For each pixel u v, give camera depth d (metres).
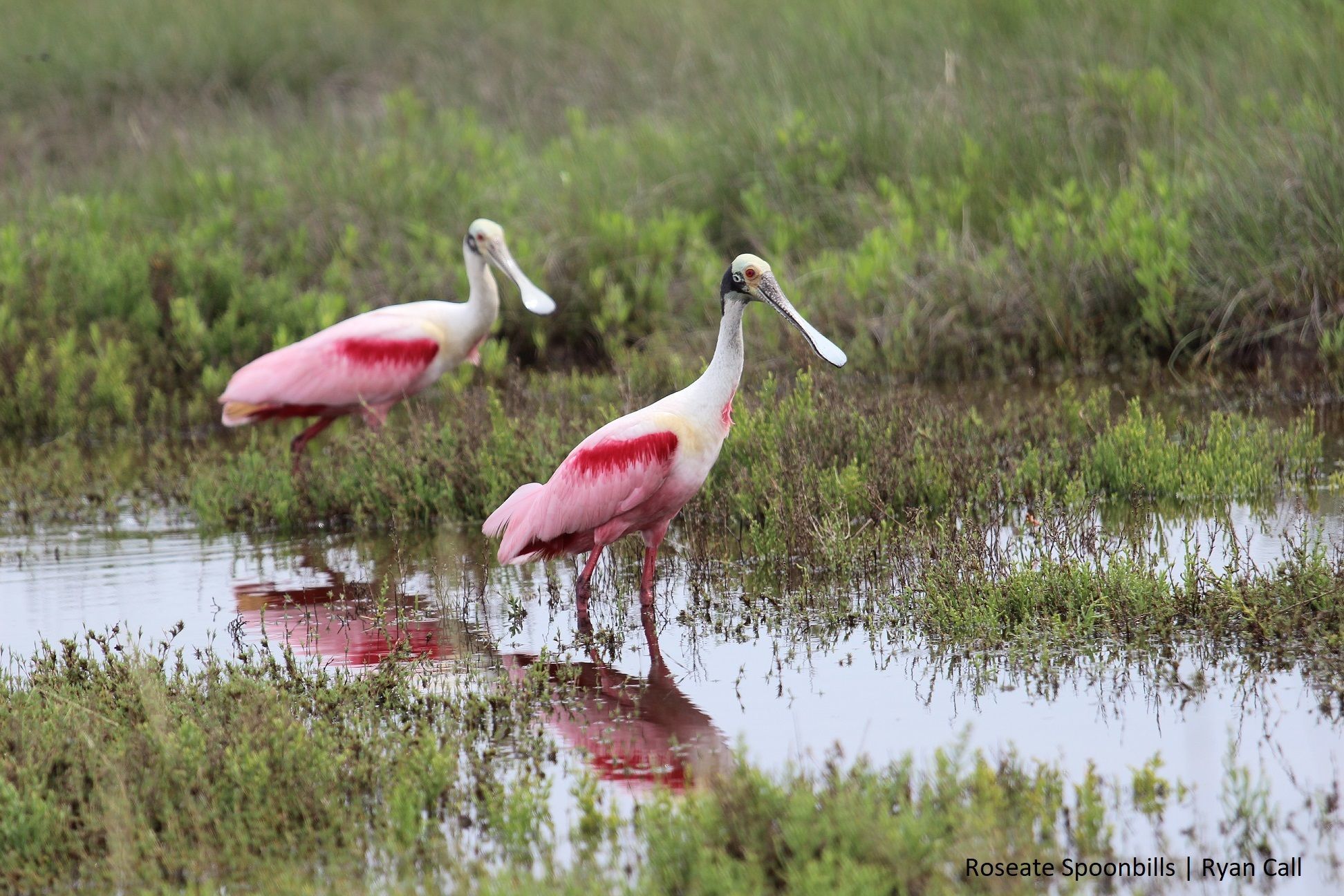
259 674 10.30
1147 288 18.53
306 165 24.00
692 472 11.72
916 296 19.27
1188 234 18.39
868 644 10.80
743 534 13.45
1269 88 20.45
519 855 7.92
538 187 22.48
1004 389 17.98
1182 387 17.50
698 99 24.92
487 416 16.12
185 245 21.27
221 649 11.24
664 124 24.30
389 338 15.98
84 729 9.08
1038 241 19.14
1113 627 10.52
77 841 8.01
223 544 14.25
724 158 22.45
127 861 7.75
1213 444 14.27
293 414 16.22
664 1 30.12
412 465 14.82
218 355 19.91
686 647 10.97
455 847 8.05
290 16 32.50
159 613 12.21
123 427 19.11
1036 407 15.97
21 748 8.88
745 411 14.66
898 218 20.25
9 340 19.42
